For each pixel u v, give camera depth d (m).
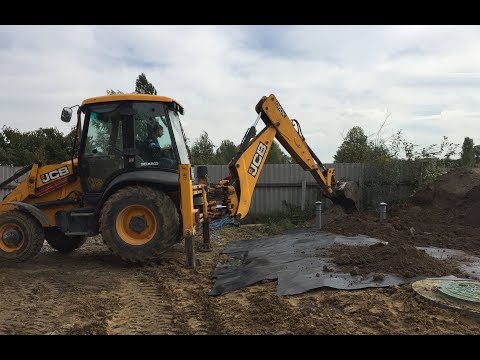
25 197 7.88
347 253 6.47
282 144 9.68
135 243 7.07
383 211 9.72
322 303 4.73
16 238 7.41
